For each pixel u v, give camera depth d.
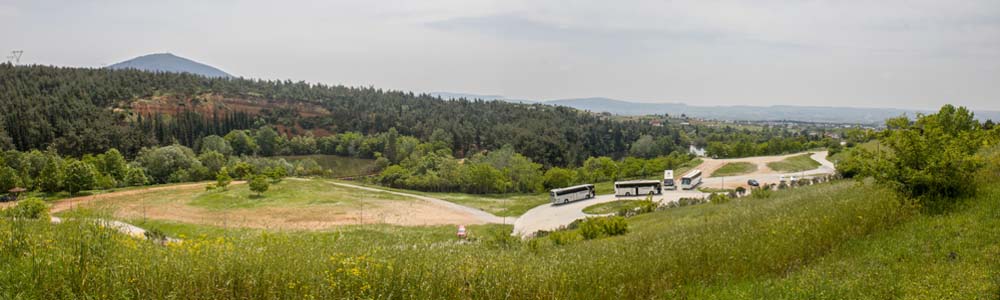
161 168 100.25
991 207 12.36
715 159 117.88
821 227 11.91
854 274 9.18
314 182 95.31
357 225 55.56
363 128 174.75
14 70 154.62
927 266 9.37
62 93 144.00
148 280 6.50
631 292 8.80
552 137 147.38
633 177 106.56
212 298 6.48
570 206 72.06
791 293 8.33
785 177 85.81
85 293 5.88
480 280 8.01
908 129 15.12
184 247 7.82
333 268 7.58
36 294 5.89
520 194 99.44
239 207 68.12
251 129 161.25
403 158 134.62
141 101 163.88
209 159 108.69
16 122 112.88
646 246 12.46
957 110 31.45
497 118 189.25
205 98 180.12
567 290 8.38
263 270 7.09
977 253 9.59
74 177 65.19
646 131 183.88
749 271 9.95
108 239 7.42
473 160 117.88
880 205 13.62
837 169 50.84
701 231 15.98
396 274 7.61
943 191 14.12
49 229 7.73
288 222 58.31
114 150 88.88
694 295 8.84
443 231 50.75
